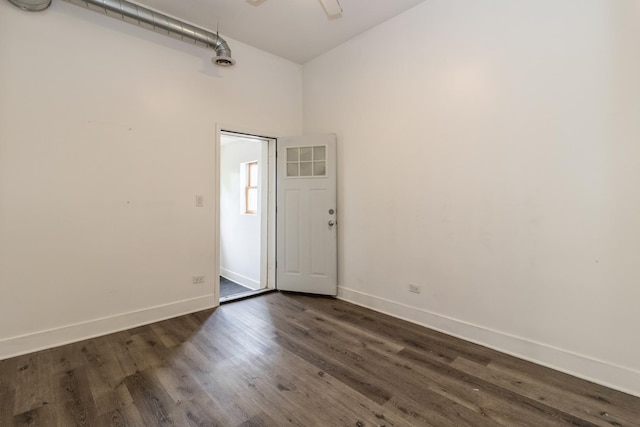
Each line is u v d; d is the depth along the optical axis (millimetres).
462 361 2307
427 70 2879
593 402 1844
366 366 2232
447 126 2754
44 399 1861
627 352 1938
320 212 3791
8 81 2330
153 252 3033
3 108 2314
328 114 3859
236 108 3590
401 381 2051
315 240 3826
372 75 3346
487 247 2535
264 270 4223
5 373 2131
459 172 2688
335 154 3734
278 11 3029
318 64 3975
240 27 3303
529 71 2285
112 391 1937
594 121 2023
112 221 2801
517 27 2336
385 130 3240
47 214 2502
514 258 2395
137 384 2012
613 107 1953
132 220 2908
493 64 2463
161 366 2225
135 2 2830
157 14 2727
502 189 2443
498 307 2484
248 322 3025
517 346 2383
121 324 2852
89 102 2668
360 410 1771
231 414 1734
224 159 5898
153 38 3006
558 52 2154
